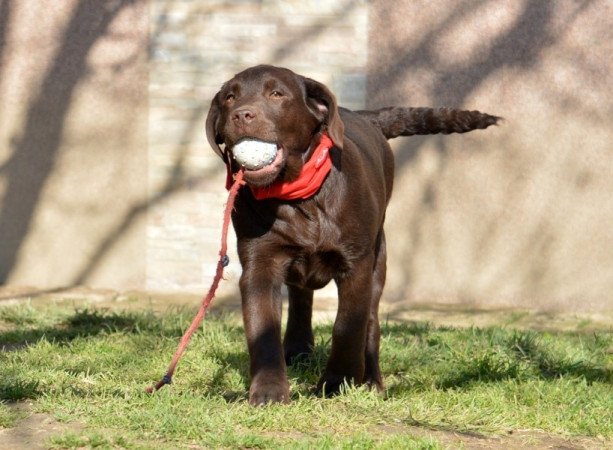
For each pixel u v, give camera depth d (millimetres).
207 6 12422
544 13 11984
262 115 5809
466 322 11203
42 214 12742
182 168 12523
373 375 6832
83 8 12602
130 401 5738
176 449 4883
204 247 12539
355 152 6484
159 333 8727
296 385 6793
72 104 12656
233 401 6117
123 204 12633
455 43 12156
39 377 6473
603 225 12008
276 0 12359
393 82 12281
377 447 5012
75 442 4887
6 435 5105
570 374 7527
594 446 5582
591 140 11969
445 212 12195
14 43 12703
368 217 6363
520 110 12062
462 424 5730
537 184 12070
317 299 12281
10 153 12766
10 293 12305
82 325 9352
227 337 8344
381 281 7199
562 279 12086
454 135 12125
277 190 6059
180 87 12516
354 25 12289
